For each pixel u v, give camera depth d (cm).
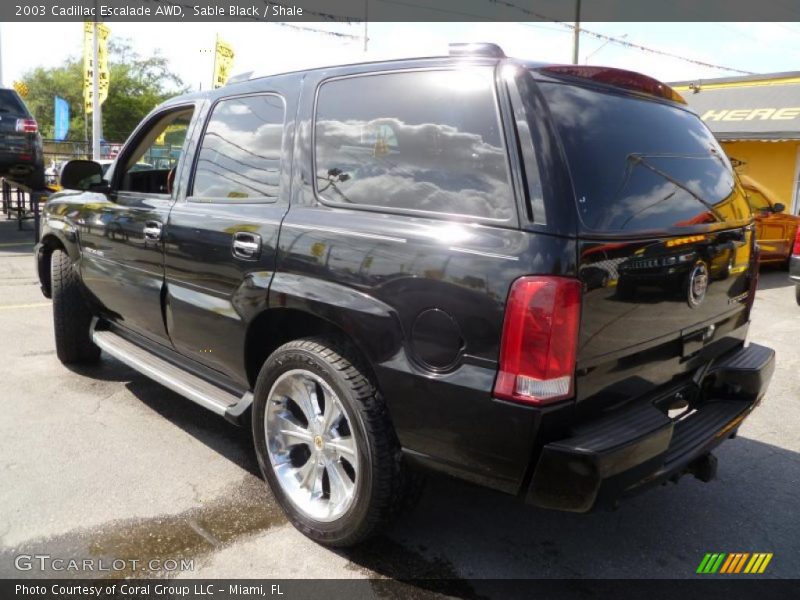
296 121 299
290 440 296
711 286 277
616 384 237
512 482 224
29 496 314
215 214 321
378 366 245
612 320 227
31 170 1180
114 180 418
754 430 428
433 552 282
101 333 448
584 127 238
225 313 311
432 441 238
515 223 219
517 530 302
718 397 302
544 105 227
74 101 5531
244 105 332
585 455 209
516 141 224
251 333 302
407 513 265
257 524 297
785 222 1092
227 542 283
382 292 244
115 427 396
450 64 250
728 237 285
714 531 306
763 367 300
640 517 317
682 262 253
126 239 384
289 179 295
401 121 259
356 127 274
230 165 329
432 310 230
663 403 268
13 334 591
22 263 966
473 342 221
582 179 224
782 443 408
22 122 1144
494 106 232
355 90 279
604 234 221
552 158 218
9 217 1518
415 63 262
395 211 252
